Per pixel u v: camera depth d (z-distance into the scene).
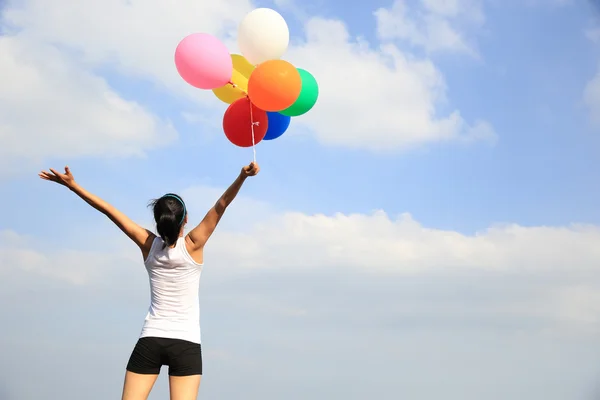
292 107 3.55
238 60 3.75
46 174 2.68
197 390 2.67
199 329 2.71
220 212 2.66
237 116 3.49
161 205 2.62
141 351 2.62
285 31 3.59
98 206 2.72
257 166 2.61
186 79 3.49
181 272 2.66
